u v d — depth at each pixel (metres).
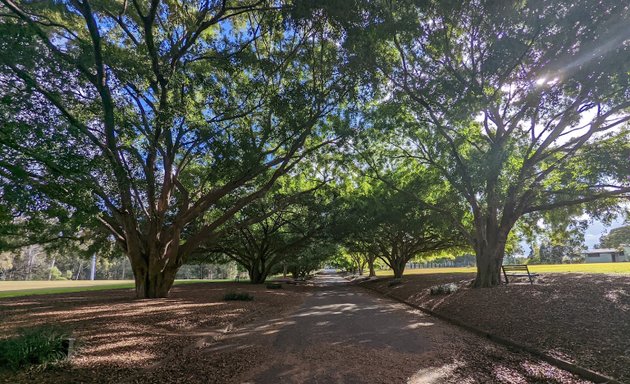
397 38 13.66
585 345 6.77
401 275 34.38
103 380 5.26
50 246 24.19
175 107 11.57
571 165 15.57
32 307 12.66
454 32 13.11
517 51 10.66
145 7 13.98
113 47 12.58
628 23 9.14
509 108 14.58
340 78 13.23
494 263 15.86
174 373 5.82
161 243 16.58
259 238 36.81
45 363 5.59
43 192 6.92
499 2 10.09
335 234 28.45
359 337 8.69
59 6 10.44
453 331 9.52
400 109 14.60
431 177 21.16
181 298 16.14
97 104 10.68
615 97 12.26
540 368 6.18
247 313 12.13
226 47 13.65
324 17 10.95
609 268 29.53
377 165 19.58
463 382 5.50
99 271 98.25
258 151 13.88
